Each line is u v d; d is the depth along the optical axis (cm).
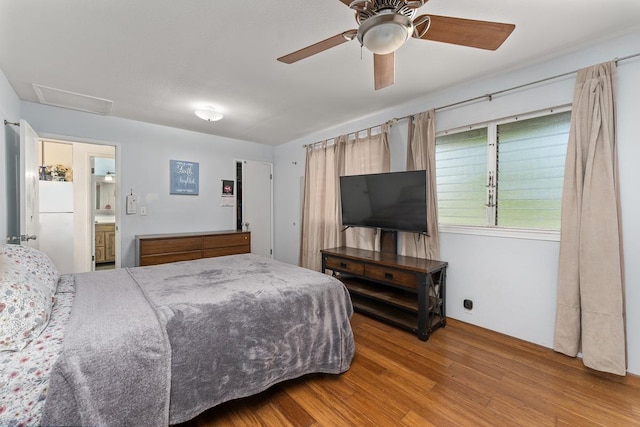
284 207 513
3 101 238
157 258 354
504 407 163
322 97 296
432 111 284
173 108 327
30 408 94
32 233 271
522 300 240
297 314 178
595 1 158
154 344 121
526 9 166
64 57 215
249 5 161
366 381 189
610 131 192
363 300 329
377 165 337
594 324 194
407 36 136
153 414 116
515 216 249
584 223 199
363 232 359
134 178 377
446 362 211
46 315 121
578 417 154
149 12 166
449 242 284
